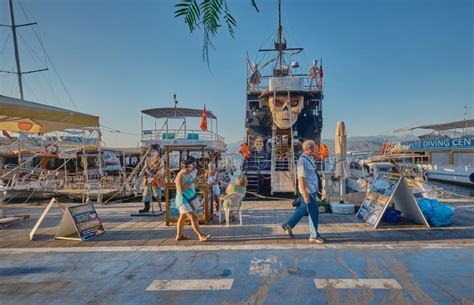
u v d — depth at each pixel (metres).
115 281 4.51
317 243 6.14
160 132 20.58
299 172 6.24
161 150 18.48
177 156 25.61
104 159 32.59
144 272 4.83
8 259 5.57
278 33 21.34
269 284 4.27
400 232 6.89
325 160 17.19
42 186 17.78
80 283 4.46
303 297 3.86
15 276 4.77
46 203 14.59
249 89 20.77
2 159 27.16
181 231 6.66
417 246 5.83
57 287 4.34
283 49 21.53
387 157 31.67
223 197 8.01
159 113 22.91
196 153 20.22
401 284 4.17
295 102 18.22
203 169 8.80
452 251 5.52
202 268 4.93
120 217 9.49
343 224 7.75
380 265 4.88
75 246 6.35
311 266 4.89
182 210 6.48
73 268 5.08
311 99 18.95
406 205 7.79
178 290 4.16
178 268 4.96
